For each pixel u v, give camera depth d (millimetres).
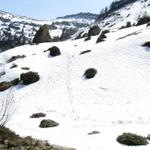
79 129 31172
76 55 68812
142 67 52938
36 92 53656
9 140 11070
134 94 44156
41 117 40406
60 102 47031
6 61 90438
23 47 101500
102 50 65500
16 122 37500
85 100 45875
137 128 29156
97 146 21484
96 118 37625
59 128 32438
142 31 74750
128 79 49750
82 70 58000
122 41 68188
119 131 27797
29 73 59562
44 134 28047
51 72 62406
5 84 59812
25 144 11508
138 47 60906
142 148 20781
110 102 43344
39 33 112125
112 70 54531
